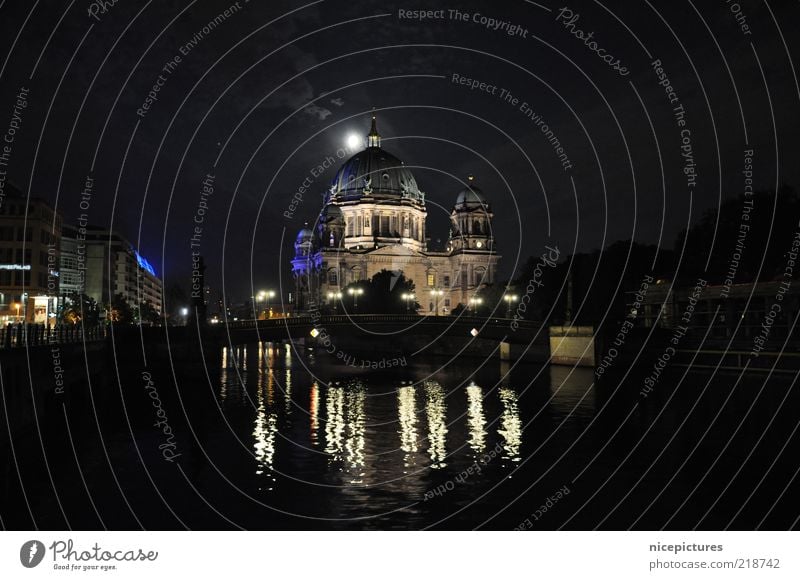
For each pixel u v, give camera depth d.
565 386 77.50
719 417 55.19
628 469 39.75
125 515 31.61
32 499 33.78
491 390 76.19
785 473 38.44
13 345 46.00
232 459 42.19
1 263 105.75
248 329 90.25
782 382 72.44
